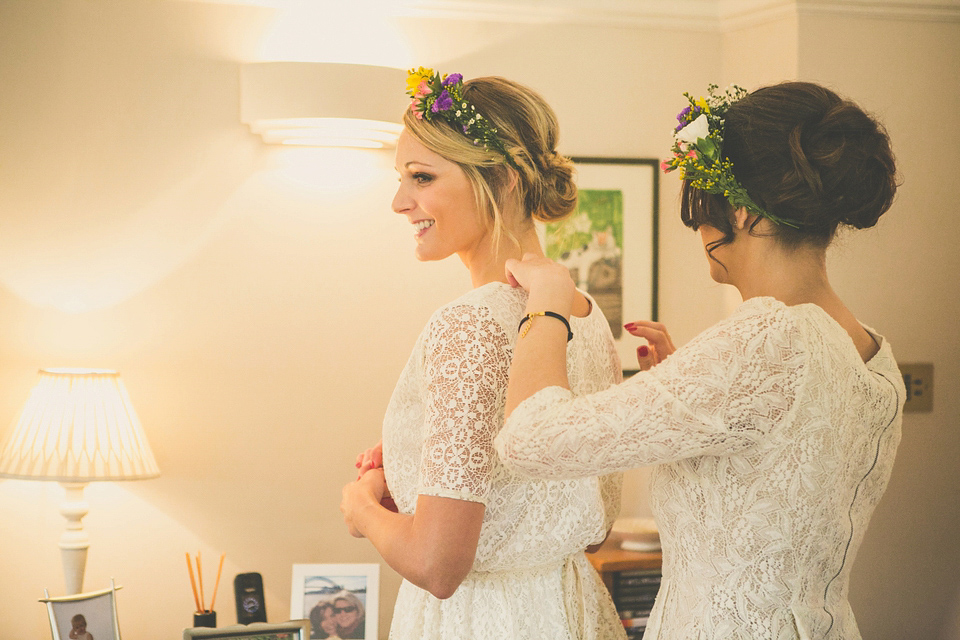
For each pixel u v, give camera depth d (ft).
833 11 8.09
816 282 3.41
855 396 3.26
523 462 3.08
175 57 7.78
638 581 7.66
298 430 8.05
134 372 7.77
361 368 8.16
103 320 7.72
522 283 3.55
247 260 7.95
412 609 4.01
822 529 3.15
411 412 3.87
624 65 8.57
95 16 7.64
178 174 7.82
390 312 8.21
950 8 8.26
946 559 8.52
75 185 7.66
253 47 7.89
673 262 8.73
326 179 8.07
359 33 8.07
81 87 7.64
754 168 3.28
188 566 7.36
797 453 3.05
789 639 3.14
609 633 4.30
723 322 3.17
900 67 8.29
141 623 7.79
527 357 3.27
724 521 3.19
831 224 3.29
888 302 8.37
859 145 3.20
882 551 8.43
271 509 8.00
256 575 7.39
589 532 3.99
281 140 7.91
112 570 7.75
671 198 8.68
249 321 7.97
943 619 8.49
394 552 3.56
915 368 8.41
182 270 7.84
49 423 6.87
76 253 7.67
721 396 2.97
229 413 7.93
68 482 6.82
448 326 3.60
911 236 8.39
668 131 8.67
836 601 3.38
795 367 3.03
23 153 7.58
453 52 8.25
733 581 3.18
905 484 8.45
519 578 3.91
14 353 7.59
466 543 3.44
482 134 3.86
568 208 4.18
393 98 7.68
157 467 7.34
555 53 8.44
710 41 8.75
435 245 4.04
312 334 8.07
